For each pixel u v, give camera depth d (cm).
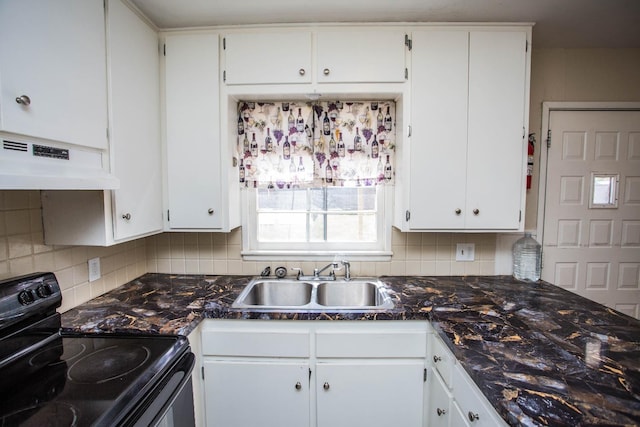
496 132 152
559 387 78
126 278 170
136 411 76
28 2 83
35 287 101
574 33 164
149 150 145
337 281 175
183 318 124
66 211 119
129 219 131
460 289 160
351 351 132
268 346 133
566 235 188
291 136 178
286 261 185
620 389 77
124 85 126
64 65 96
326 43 151
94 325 116
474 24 150
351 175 179
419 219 156
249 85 154
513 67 151
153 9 138
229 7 138
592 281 190
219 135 156
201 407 135
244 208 184
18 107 80
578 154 185
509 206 154
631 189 187
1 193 106
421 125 152
